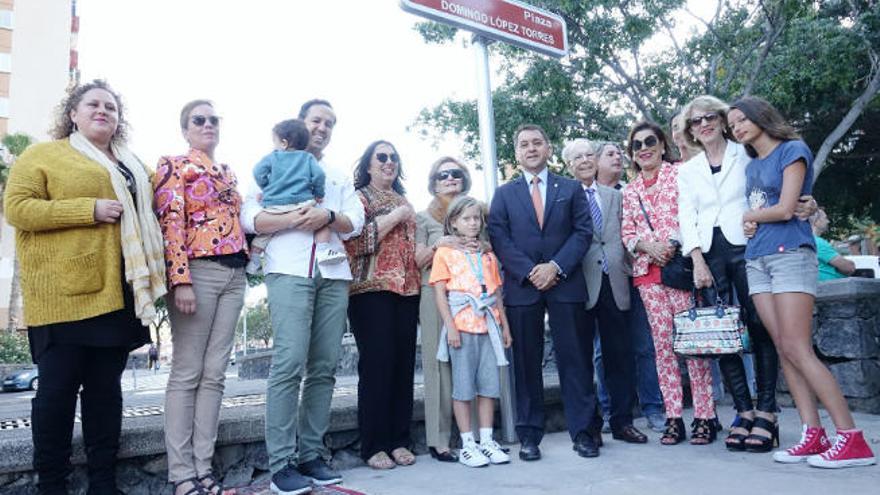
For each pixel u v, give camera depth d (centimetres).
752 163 324
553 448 369
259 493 293
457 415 345
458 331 345
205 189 290
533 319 352
